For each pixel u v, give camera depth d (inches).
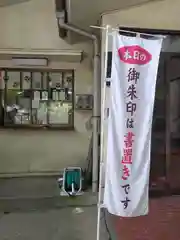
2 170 246.2
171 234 140.9
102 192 141.6
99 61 207.9
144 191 115.5
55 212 167.3
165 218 160.1
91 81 246.8
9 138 246.7
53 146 249.1
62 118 250.1
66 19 198.5
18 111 246.7
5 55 230.2
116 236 137.9
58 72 247.0
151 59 111.9
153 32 188.1
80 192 199.0
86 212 167.0
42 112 248.5
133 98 111.8
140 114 112.8
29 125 247.3
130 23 185.3
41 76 246.7
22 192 199.0
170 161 199.0
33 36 243.6
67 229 144.3
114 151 112.8
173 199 191.6
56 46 244.7
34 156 248.5
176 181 199.3
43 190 203.6
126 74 111.0
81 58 239.6
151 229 146.3
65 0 180.7
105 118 144.2
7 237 135.4
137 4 181.0
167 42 192.9
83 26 204.2
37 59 233.5
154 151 198.4
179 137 199.5
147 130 113.7
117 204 113.7
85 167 248.8
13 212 168.1
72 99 248.7
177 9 187.8
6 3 237.3
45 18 243.6
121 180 113.3
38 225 149.1
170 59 194.9
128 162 113.0
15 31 242.4
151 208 175.5
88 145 248.1
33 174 247.8
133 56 110.5
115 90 111.5
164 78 195.9
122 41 110.0
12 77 244.2
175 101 198.5
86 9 177.6
